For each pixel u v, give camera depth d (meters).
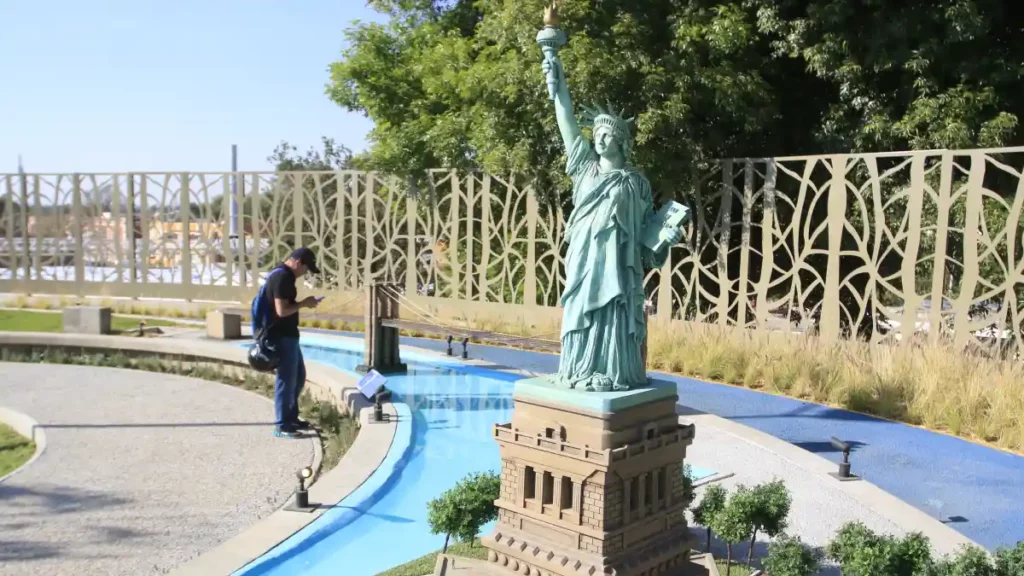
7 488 8.01
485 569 4.99
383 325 13.55
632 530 4.69
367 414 10.04
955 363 11.55
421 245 20.16
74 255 23.80
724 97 14.43
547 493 4.85
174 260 22.97
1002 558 5.17
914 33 13.74
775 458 9.05
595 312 4.87
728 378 13.53
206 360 13.85
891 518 7.18
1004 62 13.68
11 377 13.45
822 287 15.93
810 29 14.44
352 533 6.87
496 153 16.02
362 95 20.30
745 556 6.36
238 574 5.89
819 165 15.41
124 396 12.13
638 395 4.75
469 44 18.66
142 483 8.20
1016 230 12.91
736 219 16.50
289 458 9.11
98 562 6.25
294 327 10.07
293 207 21.89
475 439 9.74
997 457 9.51
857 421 11.10
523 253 18.50
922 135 13.81
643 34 14.92
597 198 4.86
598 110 5.26
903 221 13.35
